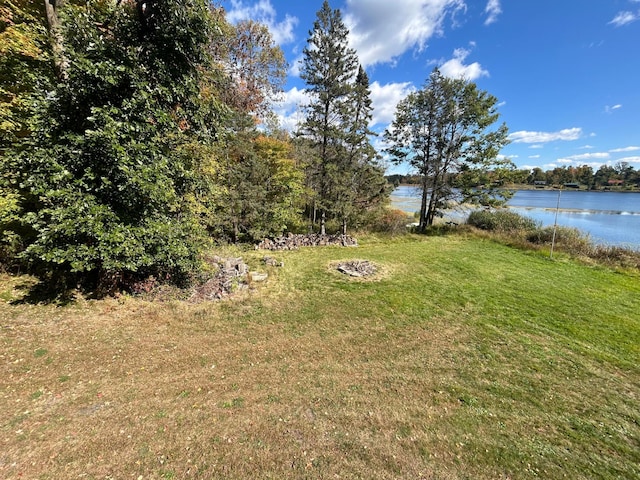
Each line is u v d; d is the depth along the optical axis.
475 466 2.65
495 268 9.83
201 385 3.56
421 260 10.69
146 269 6.18
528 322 5.86
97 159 4.75
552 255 11.51
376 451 2.75
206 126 6.36
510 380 4.03
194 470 2.42
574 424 3.26
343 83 12.14
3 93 5.51
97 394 3.25
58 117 4.62
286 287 7.40
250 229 11.70
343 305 6.45
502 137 14.97
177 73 5.50
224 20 11.70
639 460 2.82
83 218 4.41
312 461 2.59
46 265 5.68
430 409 3.39
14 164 4.67
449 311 6.32
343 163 13.27
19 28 5.68
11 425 2.70
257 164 11.26
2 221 5.02
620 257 10.51
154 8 5.21
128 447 2.59
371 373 4.05
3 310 4.62
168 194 5.34
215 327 5.12
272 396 3.45
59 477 2.26
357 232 15.49
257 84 15.50
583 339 5.22
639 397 3.78
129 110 4.81
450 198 16.56
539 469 2.66
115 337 4.47
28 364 3.60
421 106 15.60
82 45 4.70
